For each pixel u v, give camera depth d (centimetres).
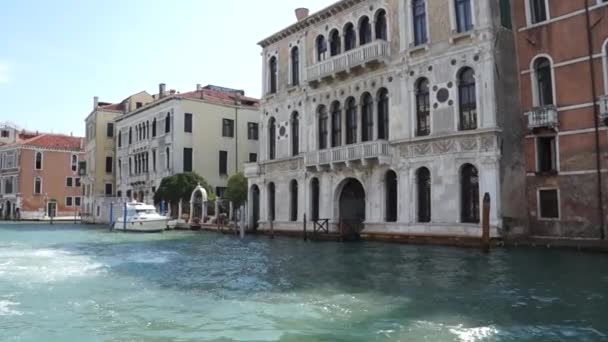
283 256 1694
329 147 2450
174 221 3575
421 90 2062
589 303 852
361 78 2289
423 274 1204
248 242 2356
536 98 1859
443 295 946
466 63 1884
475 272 1212
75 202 6444
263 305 892
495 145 1783
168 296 994
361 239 2228
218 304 909
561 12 1784
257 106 4347
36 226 4522
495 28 1845
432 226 1950
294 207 2705
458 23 1936
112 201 4753
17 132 7138
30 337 711
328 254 1708
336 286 1070
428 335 682
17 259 1700
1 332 737
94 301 952
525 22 1892
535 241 1748
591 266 1266
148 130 4334
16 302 947
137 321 792
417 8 2094
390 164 2125
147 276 1270
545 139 1852
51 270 1398
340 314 810
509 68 1884
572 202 1734
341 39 2436
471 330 700
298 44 2695
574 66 1742
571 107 1744
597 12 1689
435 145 1959
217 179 4056
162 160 4059
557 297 904
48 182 6256
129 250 2031
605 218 1647
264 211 2889
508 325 722
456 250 1705
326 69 2414
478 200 1836
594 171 1678
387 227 2125
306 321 771
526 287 1006
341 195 2419
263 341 672
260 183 2927
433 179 1962
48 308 891
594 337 658
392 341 660
